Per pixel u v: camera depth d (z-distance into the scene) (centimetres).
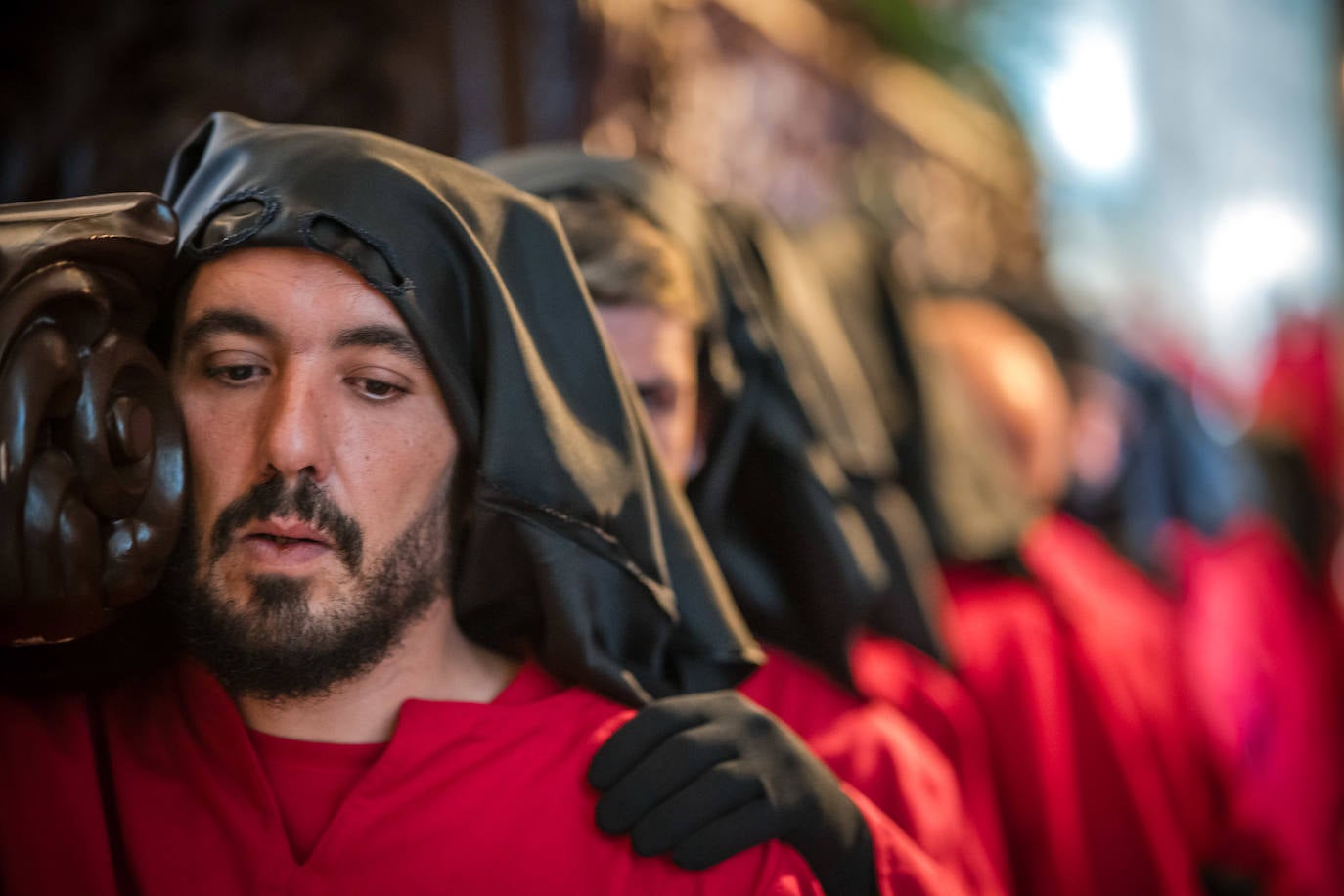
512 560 145
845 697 201
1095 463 388
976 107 479
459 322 137
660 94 298
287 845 135
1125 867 260
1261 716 377
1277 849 326
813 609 207
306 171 133
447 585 143
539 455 138
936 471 267
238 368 133
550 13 273
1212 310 682
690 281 192
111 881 134
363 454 132
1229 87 708
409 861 135
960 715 228
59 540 117
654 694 154
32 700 146
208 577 132
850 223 304
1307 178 739
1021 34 579
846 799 151
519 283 143
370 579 133
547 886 136
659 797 140
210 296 132
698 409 203
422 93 254
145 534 128
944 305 344
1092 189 636
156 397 131
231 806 137
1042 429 312
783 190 367
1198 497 414
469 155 260
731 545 209
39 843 135
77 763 140
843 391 234
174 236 130
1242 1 725
